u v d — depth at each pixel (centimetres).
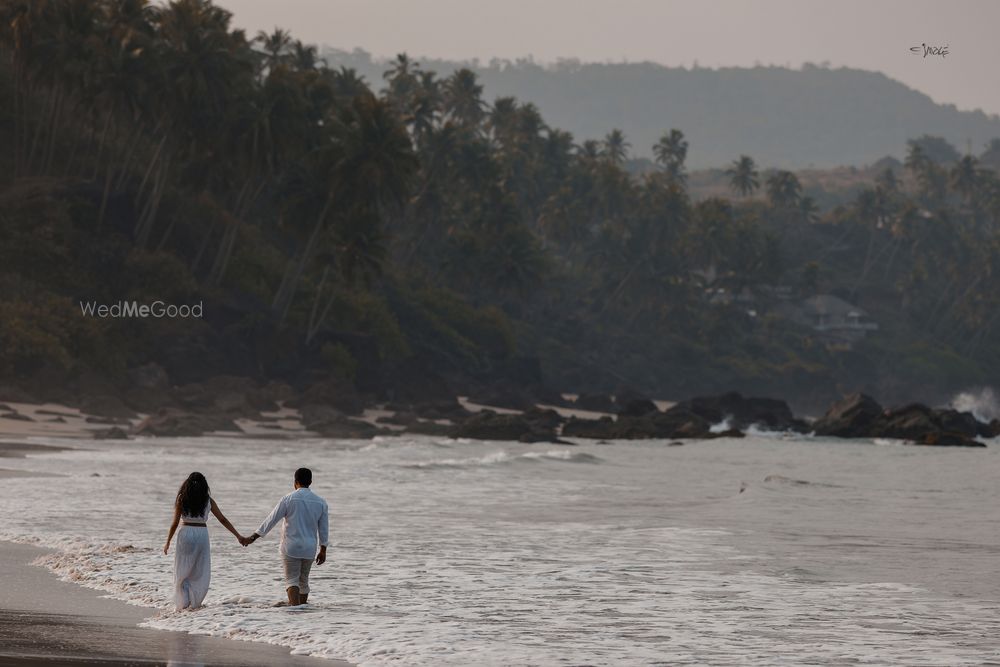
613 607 3781
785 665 2908
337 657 2941
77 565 4262
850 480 11106
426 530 6016
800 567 4816
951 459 14750
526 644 3128
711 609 3769
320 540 3688
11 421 14338
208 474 9088
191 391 18612
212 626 3284
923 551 5416
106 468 9288
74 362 17788
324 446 14162
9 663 2736
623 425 19388
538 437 16525
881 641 3247
